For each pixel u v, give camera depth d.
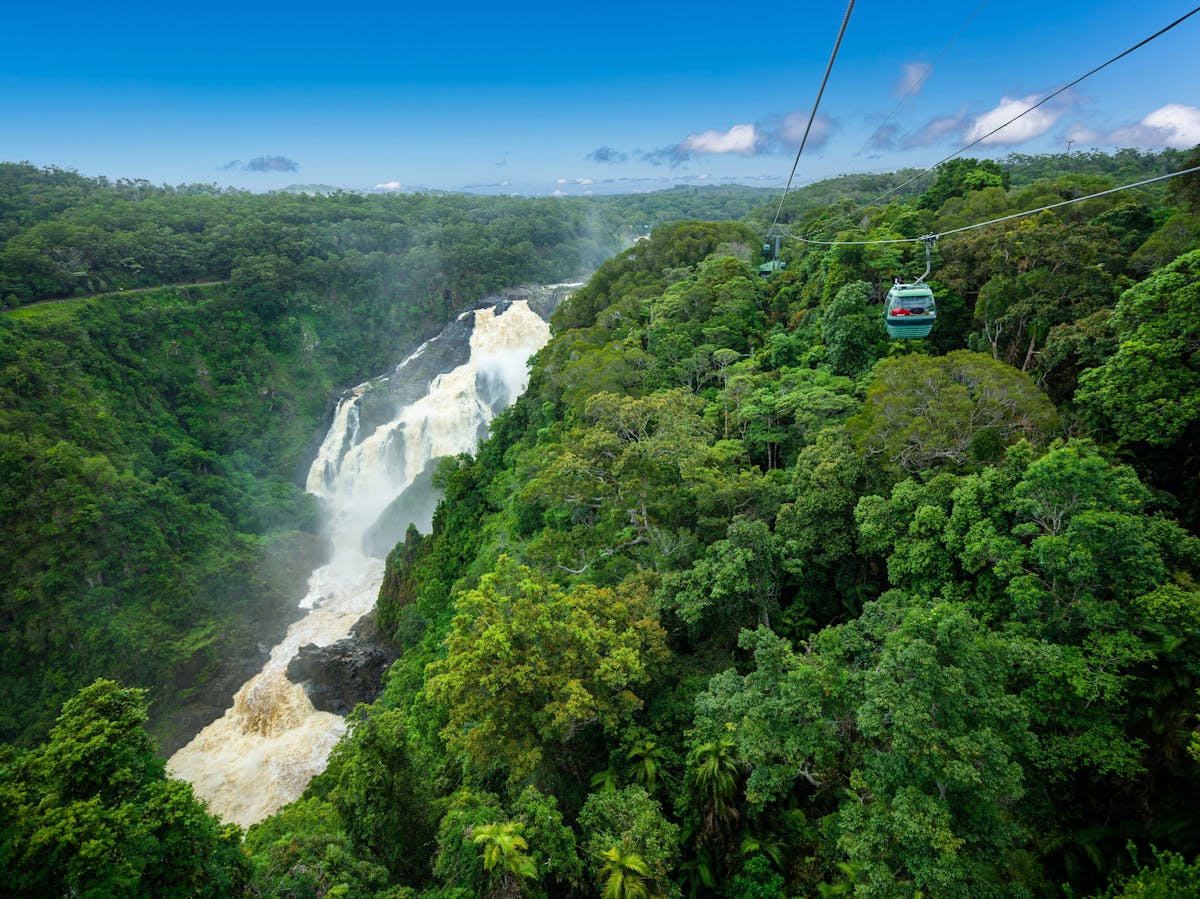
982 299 35.78
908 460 26.16
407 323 126.94
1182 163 33.53
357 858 21.33
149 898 14.29
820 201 147.25
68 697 57.00
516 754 20.06
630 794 19.53
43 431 69.44
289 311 115.75
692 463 30.72
